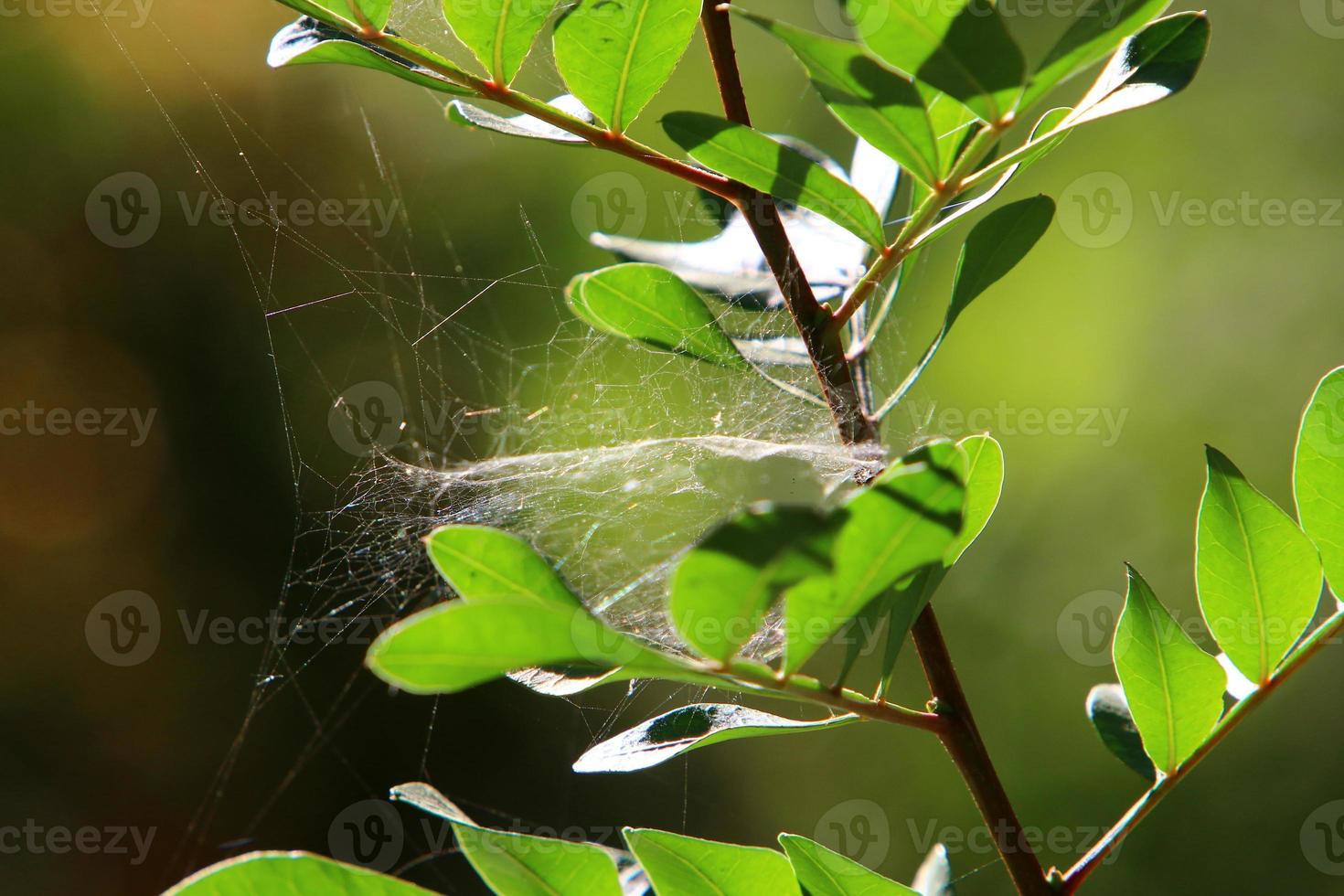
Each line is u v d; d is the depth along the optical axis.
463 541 0.82
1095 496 4.86
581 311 1.14
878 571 0.74
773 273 1.23
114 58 4.55
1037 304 5.24
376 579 2.67
